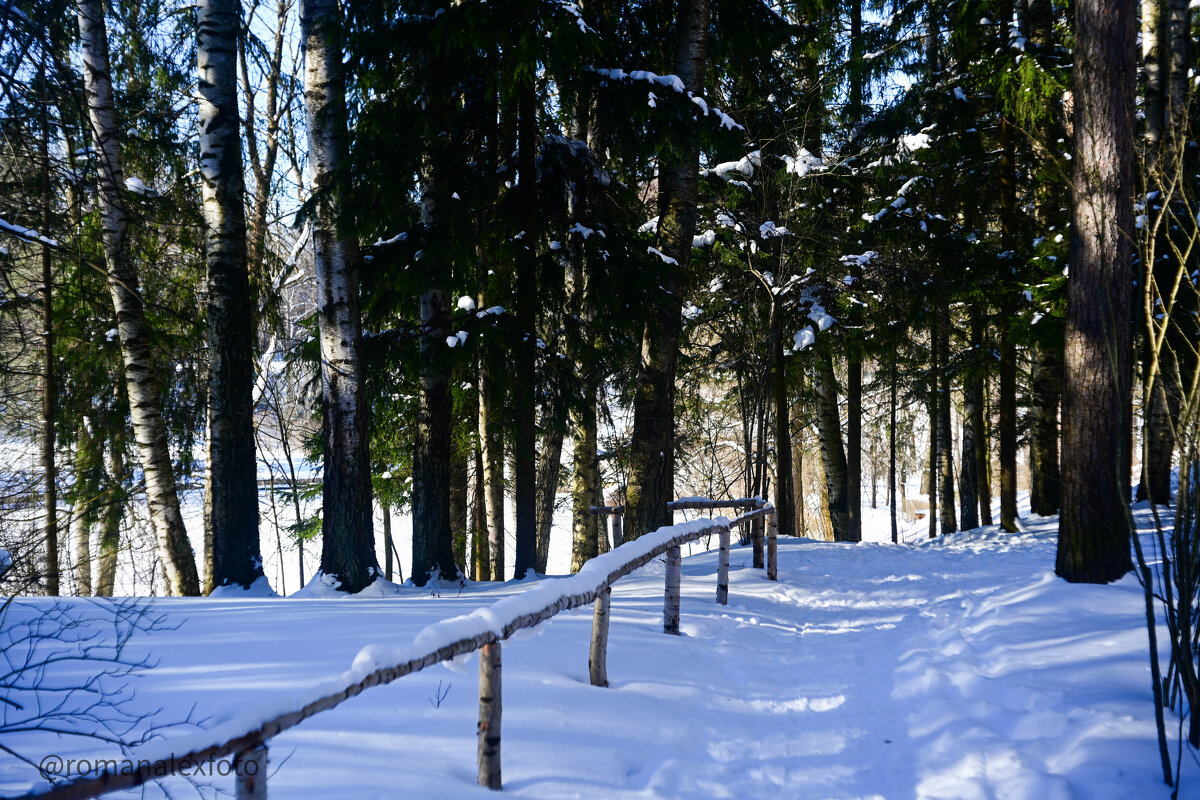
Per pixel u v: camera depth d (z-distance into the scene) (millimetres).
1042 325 13375
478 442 16703
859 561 12633
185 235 13328
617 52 11812
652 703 4801
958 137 16734
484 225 11844
